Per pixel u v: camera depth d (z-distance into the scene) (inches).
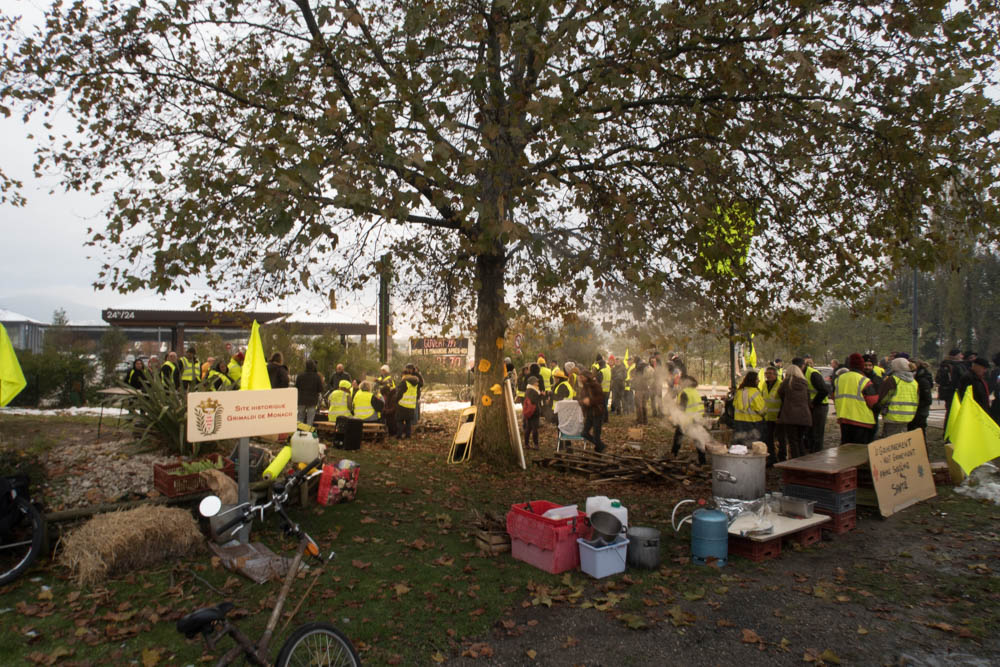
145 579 197.3
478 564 221.5
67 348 916.6
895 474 302.5
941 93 281.9
